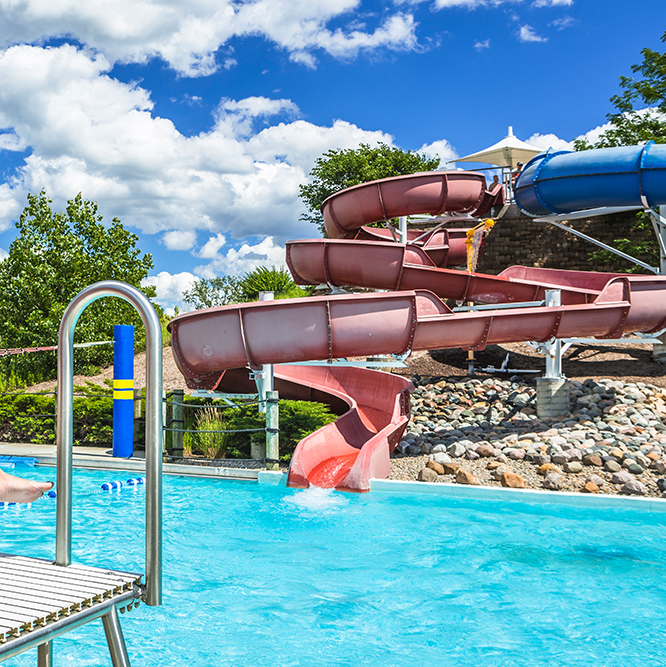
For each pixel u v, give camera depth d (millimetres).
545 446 11219
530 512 8570
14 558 2531
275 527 7930
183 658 4457
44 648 2311
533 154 26062
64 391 2455
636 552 6902
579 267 24172
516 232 24812
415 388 16078
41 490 2166
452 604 5500
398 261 16531
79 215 25391
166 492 9938
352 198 19688
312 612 5328
